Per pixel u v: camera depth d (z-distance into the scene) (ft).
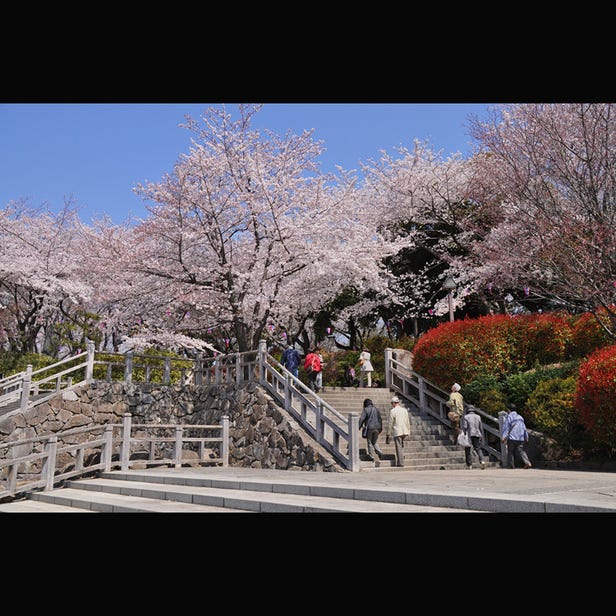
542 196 48.47
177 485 32.07
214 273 56.80
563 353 50.49
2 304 79.00
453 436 46.19
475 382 48.52
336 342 108.17
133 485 32.42
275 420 42.22
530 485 24.93
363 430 39.06
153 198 54.49
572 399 40.98
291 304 68.18
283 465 39.93
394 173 79.51
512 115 54.03
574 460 40.45
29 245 77.00
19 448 43.75
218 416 49.75
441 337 52.44
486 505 19.19
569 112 48.80
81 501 28.19
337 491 24.17
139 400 51.98
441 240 75.46
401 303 75.46
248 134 56.44
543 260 46.24
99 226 76.74
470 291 70.54
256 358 47.88
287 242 57.16
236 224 57.62
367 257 59.62
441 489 22.95
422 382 51.62
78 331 78.79
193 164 53.67
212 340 78.38
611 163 44.29
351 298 85.05
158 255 55.77
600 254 42.14
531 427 45.93
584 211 45.78
